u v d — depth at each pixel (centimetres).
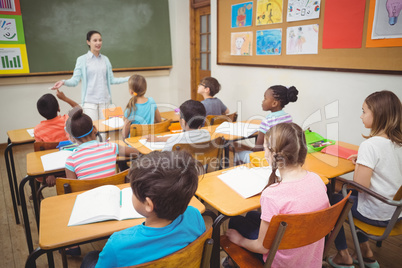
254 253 126
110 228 109
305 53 297
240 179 149
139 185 75
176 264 80
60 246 102
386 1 227
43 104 219
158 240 80
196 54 528
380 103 146
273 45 328
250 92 371
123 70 492
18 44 400
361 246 174
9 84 411
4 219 237
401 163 147
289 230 99
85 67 349
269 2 322
